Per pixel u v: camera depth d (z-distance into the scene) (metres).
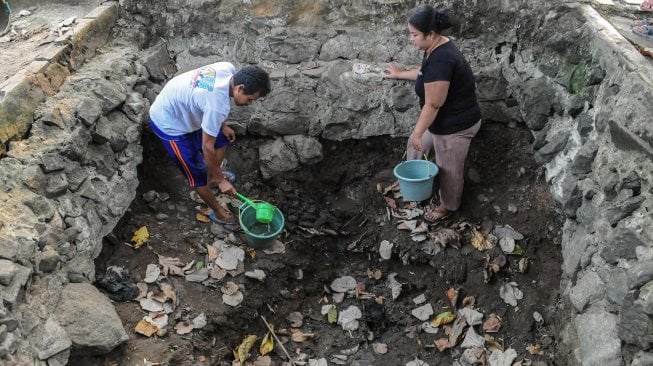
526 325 4.02
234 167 4.70
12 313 2.91
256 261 4.19
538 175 4.45
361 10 4.52
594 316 3.46
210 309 3.81
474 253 4.28
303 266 4.32
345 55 4.63
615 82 3.67
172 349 3.54
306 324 4.14
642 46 3.82
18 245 3.08
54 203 3.46
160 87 4.62
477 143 4.61
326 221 4.56
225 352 3.71
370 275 4.39
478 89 4.53
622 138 3.49
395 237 4.44
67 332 3.17
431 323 4.11
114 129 4.03
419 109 4.53
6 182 3.28
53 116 3.63
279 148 4.66
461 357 3.88
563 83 4.10
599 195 3.70
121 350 3.42
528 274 4.21
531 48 4.37
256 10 4.57
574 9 4.21
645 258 3.16
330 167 4.74
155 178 4.45
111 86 4.09
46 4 4.82
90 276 3.60
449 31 4.51
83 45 4.23
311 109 4.61
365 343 4.07
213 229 4.27
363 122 4.62
